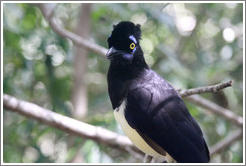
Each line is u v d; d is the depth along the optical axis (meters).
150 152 8.22
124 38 8.09
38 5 11.58
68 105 13.69
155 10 12.49
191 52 16.33
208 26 16.23
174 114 7.89
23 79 13.05
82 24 13.53
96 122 10.47
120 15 13.05
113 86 8.13
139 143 8.14
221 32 15.52
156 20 13.77
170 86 8.25
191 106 11.90
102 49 11.33
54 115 9.15
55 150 12.83
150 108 7.86
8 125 14.27
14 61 12.71
